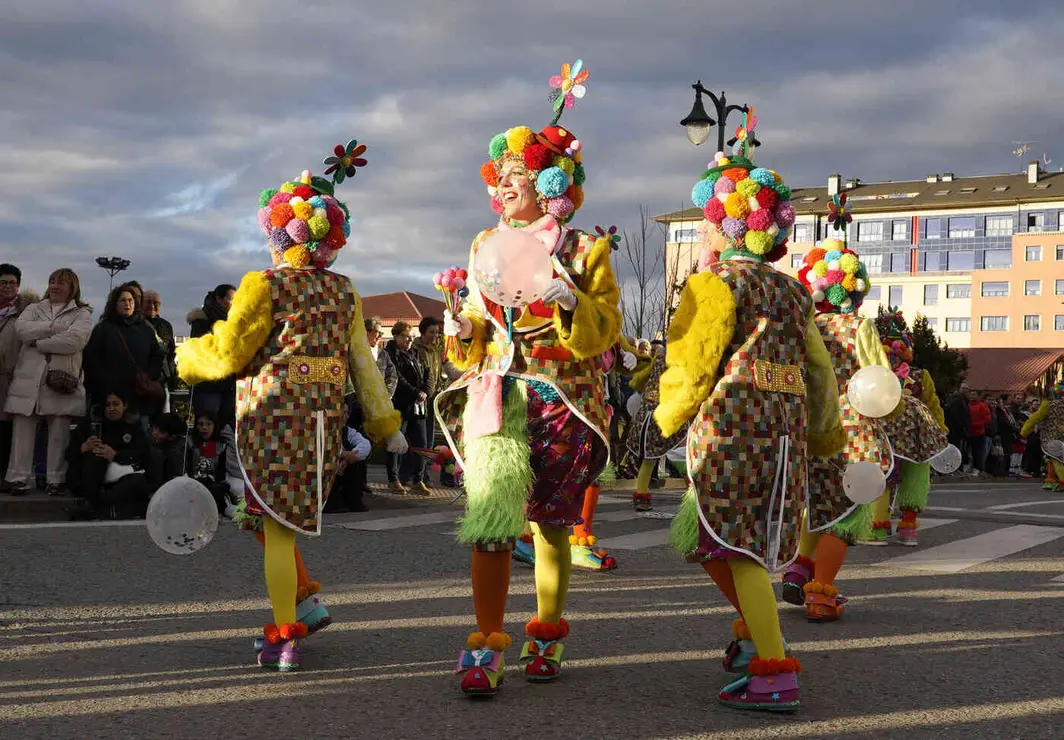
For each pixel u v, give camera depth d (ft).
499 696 13.10
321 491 14.80
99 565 21.44
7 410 31.09
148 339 30.42
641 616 18.20
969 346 264.93
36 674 13.79
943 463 27.27
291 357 14.75
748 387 12.98
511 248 12.56
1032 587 21.68
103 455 28.02
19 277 32.81
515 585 20.67
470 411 13.66
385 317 112.88
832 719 12.35
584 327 13.02
